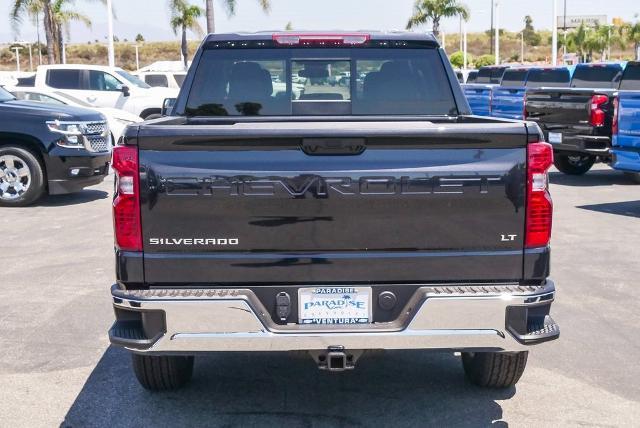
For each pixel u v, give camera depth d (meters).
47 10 36.12
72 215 11.02
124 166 3.69
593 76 17.05
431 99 5.36
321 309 3.77
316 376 5.02
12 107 11.61
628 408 4.53
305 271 3.74
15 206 11.72
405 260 3.75
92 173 11.93
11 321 6.16
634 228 10.00
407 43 5.33
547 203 3.76
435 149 3.69
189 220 3.70
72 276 7.57
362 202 3.69
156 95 20.83
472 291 3.72
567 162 15.46
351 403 4.60
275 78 5.34
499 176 3.71
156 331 3.72
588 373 5.07
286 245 3.72
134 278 3.75
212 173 3.67
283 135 3.62
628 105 10.61
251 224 3.70
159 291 3.72
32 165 11.56
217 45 5.29
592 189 13.54
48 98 16.81
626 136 10.67
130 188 3.70
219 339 3.69
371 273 3.75
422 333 3.70
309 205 3.69
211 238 3.71
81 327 6.02
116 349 5.54
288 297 3.76
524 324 3.78
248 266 3.73
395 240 3.73
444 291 3.71
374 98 5.39
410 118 5.29
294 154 3.67
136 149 3.68
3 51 96.69
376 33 5.36
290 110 5.36
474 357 4.70
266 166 3.67
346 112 5.39
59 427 4.29
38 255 8.48
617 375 5.03
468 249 3.76
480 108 21.36
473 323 3.71
